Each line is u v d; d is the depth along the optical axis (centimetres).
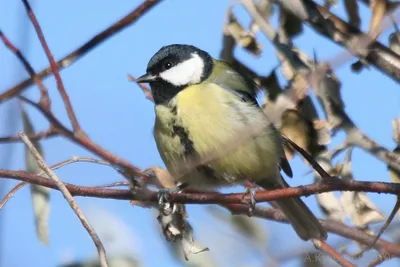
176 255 780
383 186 622
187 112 874
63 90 672
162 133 891
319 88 805
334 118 820
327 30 810
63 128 668
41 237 765
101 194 669
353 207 802
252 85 898
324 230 707
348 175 820
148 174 692
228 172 875
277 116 643
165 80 920
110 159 663
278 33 836
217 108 867
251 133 712
